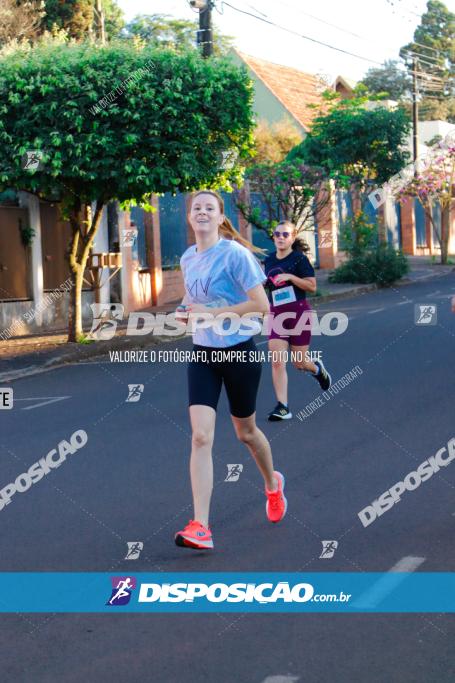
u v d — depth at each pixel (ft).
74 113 54.29
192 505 24.53
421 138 208.64
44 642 16.25
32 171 54.70
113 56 55.93
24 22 90.94
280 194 85.51
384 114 112.68
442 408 36.27
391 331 63.00
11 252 68.23
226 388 21.65
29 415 38.32
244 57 148.25
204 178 59.26
